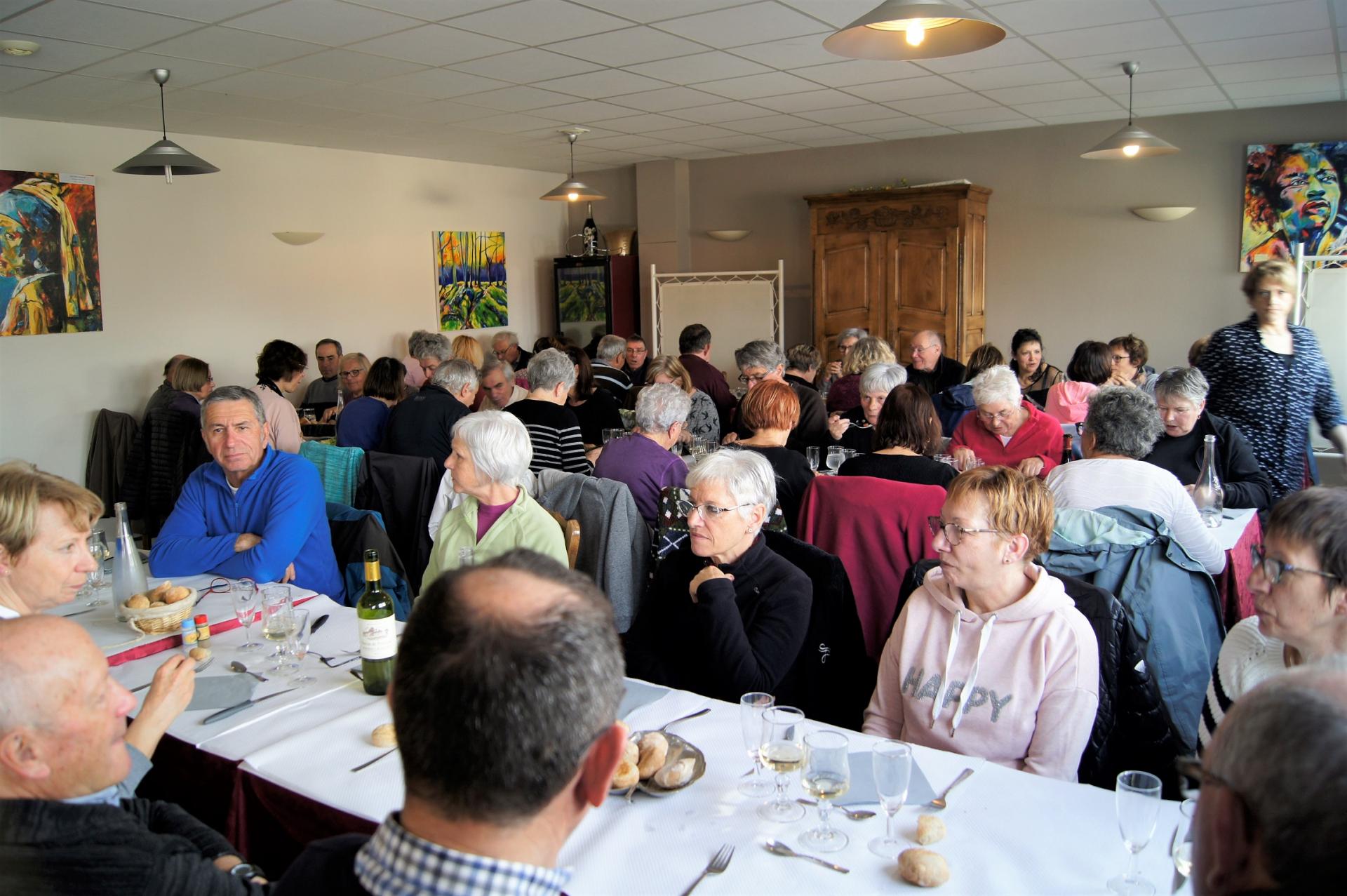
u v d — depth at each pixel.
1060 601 1.70
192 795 1.65
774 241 8.66
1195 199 6.98
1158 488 2.46
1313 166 6.52
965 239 7.41
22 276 5.64
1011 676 1.70
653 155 8.44
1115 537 2.25
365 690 1.85
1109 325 7.43
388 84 5.16
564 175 9.54
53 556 1.93
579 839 1.32
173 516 2.79
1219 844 0.63
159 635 2.12
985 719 1.71
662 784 1.43
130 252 6.18
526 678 0.71
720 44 4.44
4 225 5.55
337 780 1.50
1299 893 0.57
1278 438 3.40
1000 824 1.33
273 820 1.54
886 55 2.90
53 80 4.74
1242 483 3.19
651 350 9.20
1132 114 6.59
